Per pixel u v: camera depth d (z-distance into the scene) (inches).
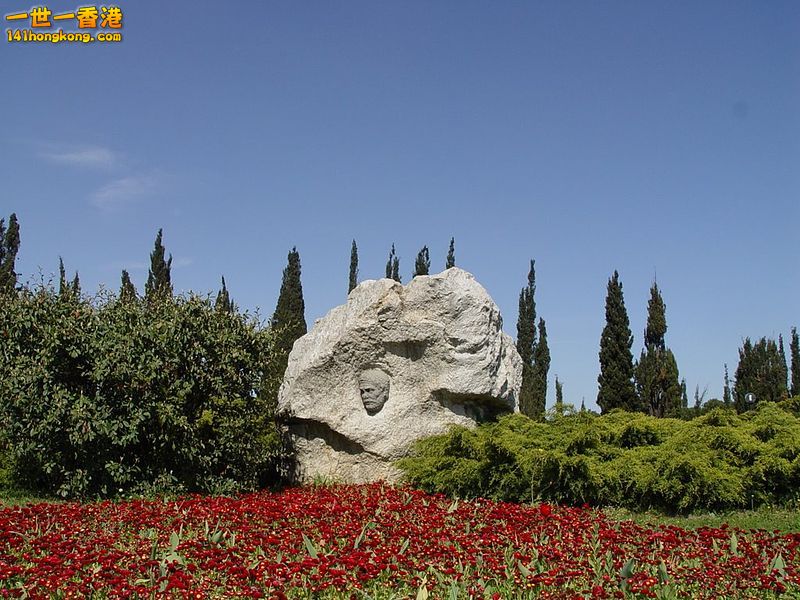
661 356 1277.1
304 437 601.0
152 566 280.5
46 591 261.9
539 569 300.0
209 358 541.3
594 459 478.6
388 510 418.6
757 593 286.8
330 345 581.0
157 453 525.3
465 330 573.0
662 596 270.7
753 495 465.7
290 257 1499.8
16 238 1412.4
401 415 573.3
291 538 339.3
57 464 512.4
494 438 482.3
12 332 516.4
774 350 1745.8
